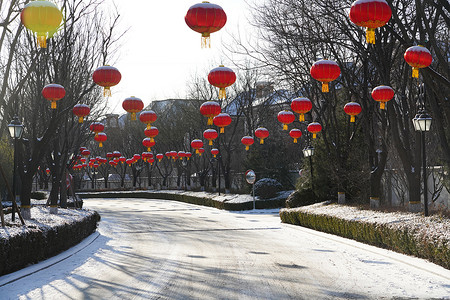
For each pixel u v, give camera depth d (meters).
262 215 30.33
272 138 42.19
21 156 15.01
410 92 15.46
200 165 56.31
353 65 19.73
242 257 12.31
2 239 9.35
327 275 9.51
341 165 22.03
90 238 17.16
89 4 16.53
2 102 13.40
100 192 63.44
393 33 13.05
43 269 10.68
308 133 29.14
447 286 8.16
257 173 40.00
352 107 16.61
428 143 17.86
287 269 10.30
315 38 17.80
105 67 13.11
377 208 17.12
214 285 8.60
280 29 19.67
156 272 10.20
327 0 17.02
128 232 20.33
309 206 22.88
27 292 8.26
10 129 13.50
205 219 27.20
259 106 41.97
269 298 7.48
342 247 14.05
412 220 12.25
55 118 15.59
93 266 11.19
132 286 8.70
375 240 13.24
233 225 23.00
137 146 62.31
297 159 43.25
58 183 18.48
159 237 18.08
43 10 8.95
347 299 7.39
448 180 17.30
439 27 16.75
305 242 15.67
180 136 52.44
